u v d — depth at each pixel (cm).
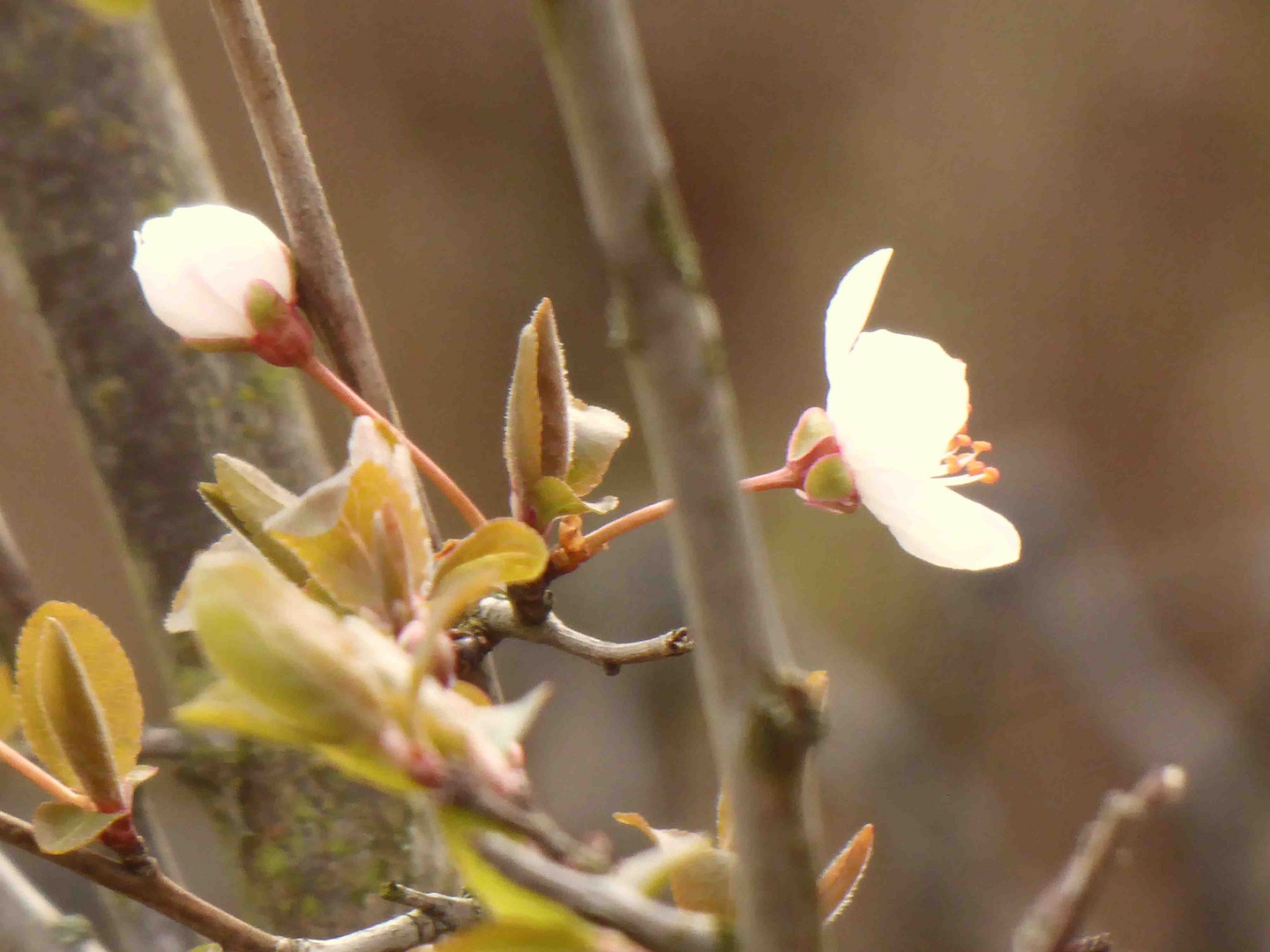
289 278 37
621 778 89
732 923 33
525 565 35
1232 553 118
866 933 91
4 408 107
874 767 92
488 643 37
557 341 36
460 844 33
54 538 108
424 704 34
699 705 91
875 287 37
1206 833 86
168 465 42
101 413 42
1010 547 37
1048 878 111
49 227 42
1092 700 95
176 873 40
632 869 33
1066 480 106
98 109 42
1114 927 100
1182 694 93
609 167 31
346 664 34
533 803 34
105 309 42
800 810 32
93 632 36
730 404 32
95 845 36
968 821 92
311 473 43
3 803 58
